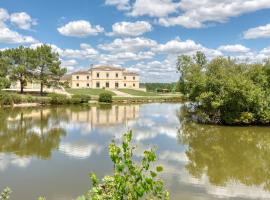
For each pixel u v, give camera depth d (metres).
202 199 14.49
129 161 4.91
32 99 71.06
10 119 44.09
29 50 79.44
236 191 15.76
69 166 19.53
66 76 139.12
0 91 63.81
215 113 41.28
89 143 26.97
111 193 5.15
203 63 73.94
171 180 17.02
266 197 15.01
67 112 55.44
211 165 20.64
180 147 26.02
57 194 14.84
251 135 32.41
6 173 18.08
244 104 38.16
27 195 14.69
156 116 50.09
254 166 20.55
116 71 128.25
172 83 144.25
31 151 23.81
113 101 84.19
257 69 42.59
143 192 4.78
